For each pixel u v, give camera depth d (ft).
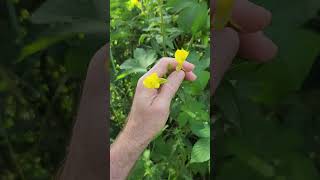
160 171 1.62
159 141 1.65
